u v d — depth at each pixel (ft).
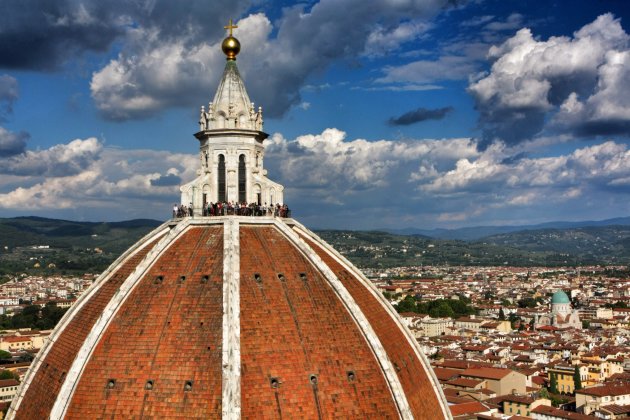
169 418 247.70
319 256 312.29
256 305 270.67
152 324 268.21
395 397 268.21
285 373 258.78
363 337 278.87
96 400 257.34
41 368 297.12
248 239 295.48
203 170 325.21
